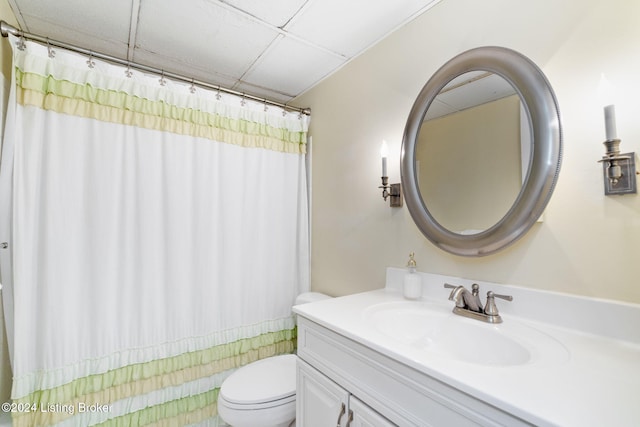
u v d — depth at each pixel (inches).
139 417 56.5
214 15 53.8
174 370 60.7
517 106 38.6
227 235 69.1
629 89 31.1
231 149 70.1
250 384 54.1
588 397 21.5
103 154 55.1
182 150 63.4
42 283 48.9
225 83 79.6
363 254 64.2
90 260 53.5
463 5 46.2
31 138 48.1
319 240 78.2
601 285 32.6
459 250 44.3
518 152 38.3
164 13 53.2
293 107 81.7
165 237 61.1
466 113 44.4
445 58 48.7
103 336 53.8
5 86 49.1
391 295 52.6
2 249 46.7
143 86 59.3
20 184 47.3
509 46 40.5
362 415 33.5
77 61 52.9
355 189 66.6
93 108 54.3
